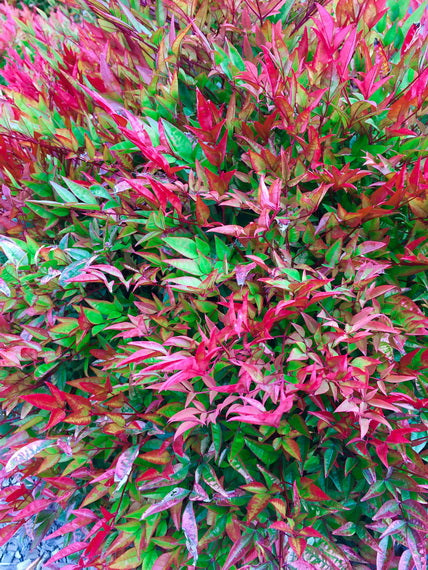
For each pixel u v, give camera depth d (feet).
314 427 1.35
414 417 1.31
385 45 1.63
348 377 1.07
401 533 1.22
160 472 1.35
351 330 1.11
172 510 1.33
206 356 0.97
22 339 1.38
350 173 1.18
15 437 1.48
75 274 1.21
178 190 1.23
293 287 1.07
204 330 1.30
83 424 1.25
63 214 1.53
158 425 1.38
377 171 1.33
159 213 1.21
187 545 1.17
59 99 1.68
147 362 1.25
